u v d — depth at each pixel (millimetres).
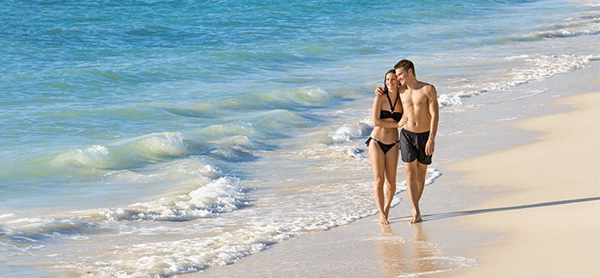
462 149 38875
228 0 142125
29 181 35688
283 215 29016
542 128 42625
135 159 39625
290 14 124062
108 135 46438
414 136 25891
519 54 81812
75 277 21953
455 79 66000
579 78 61594
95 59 82312
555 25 109938
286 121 50125
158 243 25375
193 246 24844
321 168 37656
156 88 64500
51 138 45438
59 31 101688
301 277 20922
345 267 21516
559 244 21453
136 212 29578
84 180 35969
